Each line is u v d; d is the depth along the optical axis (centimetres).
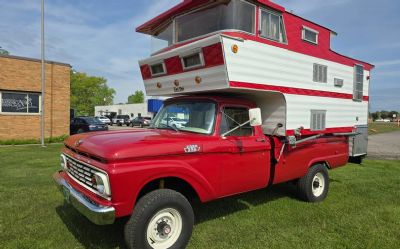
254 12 493
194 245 409
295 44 566
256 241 423
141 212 348
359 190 705
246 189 478
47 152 1288
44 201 571
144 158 355
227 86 441
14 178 756
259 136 500
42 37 1680
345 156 698
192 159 400
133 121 4706
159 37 638
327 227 477
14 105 1712
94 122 2241
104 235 430
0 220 479
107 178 334
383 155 1420
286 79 544
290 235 445
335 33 672
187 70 498
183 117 495
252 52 479
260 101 573
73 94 7712
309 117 599
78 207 366
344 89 712
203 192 415
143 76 602
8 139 1689
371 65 833
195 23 541
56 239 417
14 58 1689
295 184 622
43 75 1650
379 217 524
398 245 419
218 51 439
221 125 452
